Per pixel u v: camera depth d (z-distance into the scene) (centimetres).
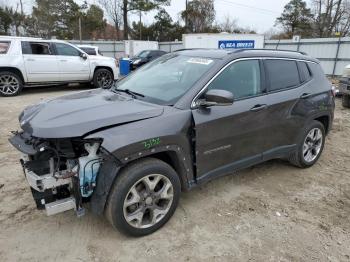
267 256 291
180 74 364
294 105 420
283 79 418
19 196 373
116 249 293
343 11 4497
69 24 4925
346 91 953
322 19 4697
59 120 278
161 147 293
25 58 1049
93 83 1241
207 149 334
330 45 2162
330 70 2194
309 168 485
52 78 1119
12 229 315
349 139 650
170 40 5197
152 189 300
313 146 479
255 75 384
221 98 304
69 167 281
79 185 275
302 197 397
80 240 303
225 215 350
